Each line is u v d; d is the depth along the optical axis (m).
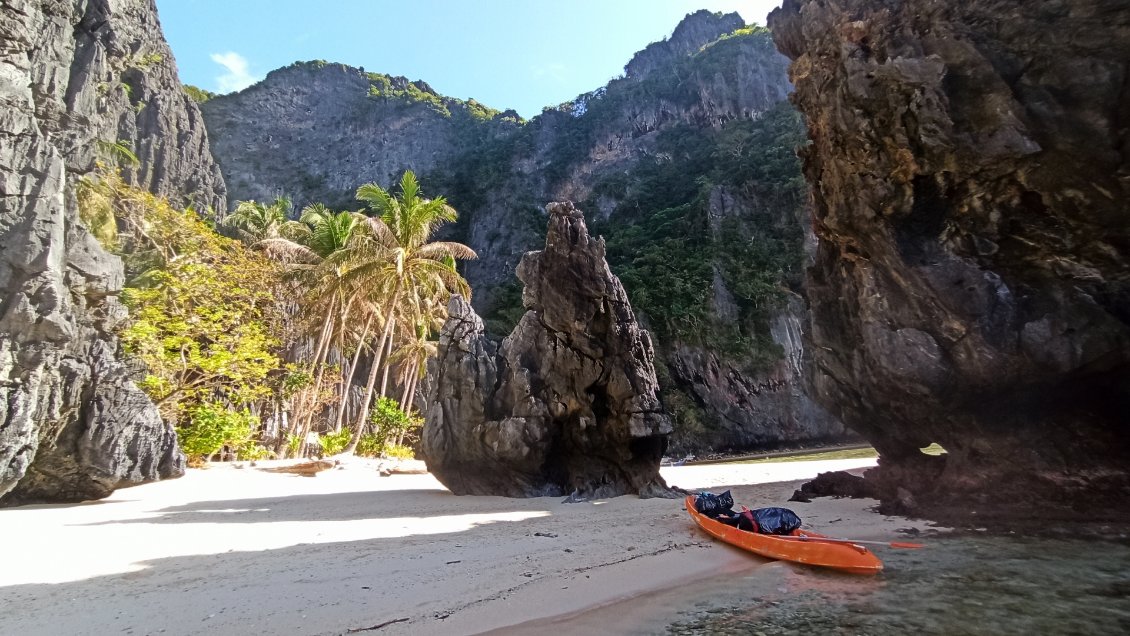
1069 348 10.66
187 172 63.69
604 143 96.44
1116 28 9.72
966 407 11.92
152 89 62.88
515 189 93.31
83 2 19.38
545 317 16.86
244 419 25.86
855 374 14.04
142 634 5.36
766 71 93.69
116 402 16.19
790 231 65.56
